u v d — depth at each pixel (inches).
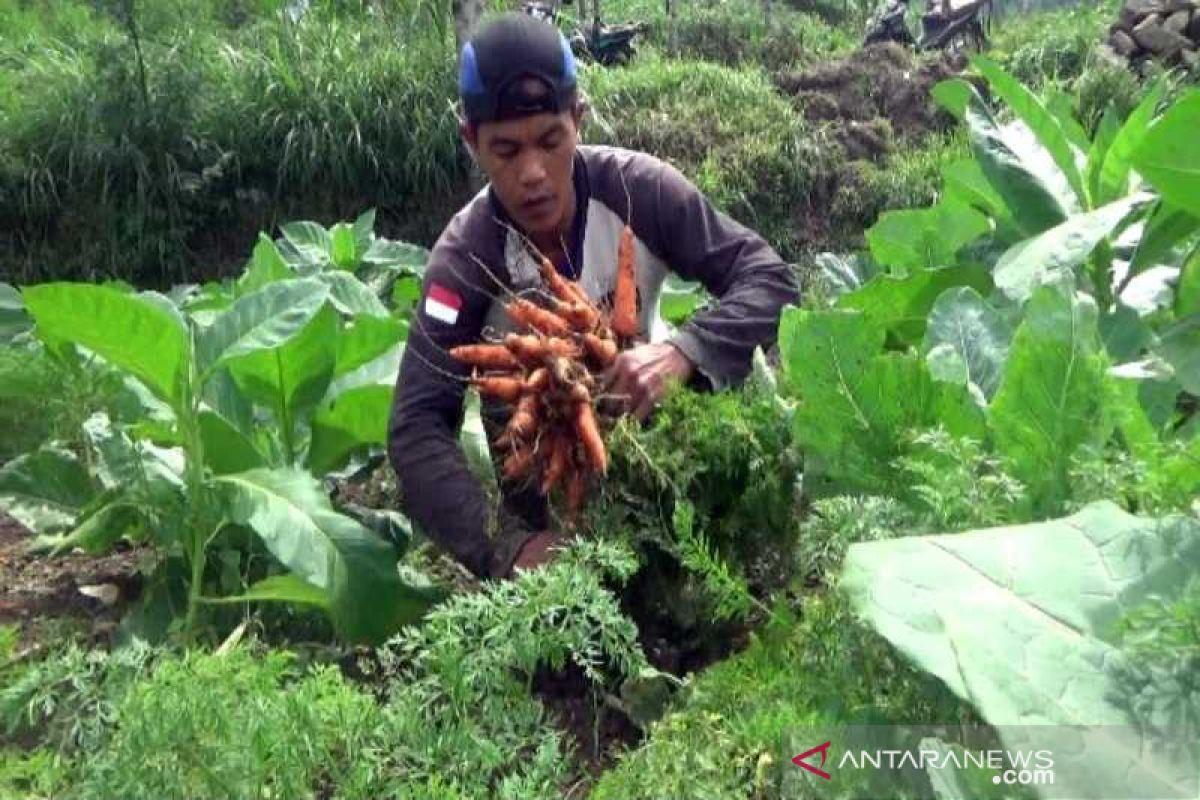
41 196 345.7
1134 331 112.5
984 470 81.8
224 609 109.0
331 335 118.3
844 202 361.7
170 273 352.5
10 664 99.5
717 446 91.5
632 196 107.1
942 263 142.6
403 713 74.8
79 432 132.0
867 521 76.5
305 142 353.1
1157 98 124.6
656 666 95.3
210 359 104.9
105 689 81.7
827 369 86.4
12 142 350.3
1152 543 62.1
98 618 115.9
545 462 92.2
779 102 382.6
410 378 103.6
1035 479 80.5
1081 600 60.4
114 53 352.2
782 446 93.7
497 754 73.2
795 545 94.7
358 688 89.1
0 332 170.7
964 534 64.2
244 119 357.4
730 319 101.5
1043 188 130.9
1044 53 431.2
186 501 106.0
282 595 102.3
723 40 468.1
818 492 89.6
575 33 446.9
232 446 115.3
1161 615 57.5
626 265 99.7
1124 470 75.4
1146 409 101.5
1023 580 61.2
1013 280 113.4
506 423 102.3
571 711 93.6
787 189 360.5
